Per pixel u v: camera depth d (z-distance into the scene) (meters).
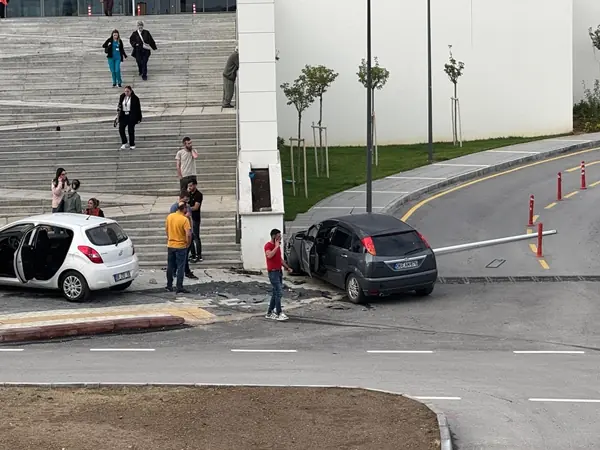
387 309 19.00
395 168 35.41
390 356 15.15
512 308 18.94
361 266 19.23
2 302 18.97
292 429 10.84
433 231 26.42
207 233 23.55
